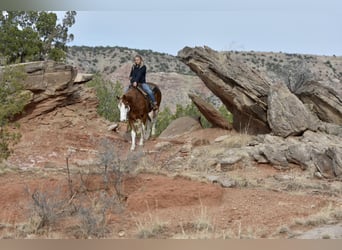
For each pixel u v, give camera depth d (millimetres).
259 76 17562
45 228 8445
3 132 13562
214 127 19578
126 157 12336
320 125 15922
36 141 16609
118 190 10281
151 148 16438
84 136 17406
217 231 8039
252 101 17266
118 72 59469
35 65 18453
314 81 17250
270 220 8789
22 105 13188
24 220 8914
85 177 10844
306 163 13453
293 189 11469
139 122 17203
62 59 34000
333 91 16781
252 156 14289
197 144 17000
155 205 9570
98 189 10477
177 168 13305
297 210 9438
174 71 68000
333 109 16688
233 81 17562
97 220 8570
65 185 10422
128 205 9570
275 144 14773
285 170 13641
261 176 12945
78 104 19859
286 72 19656
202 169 13227
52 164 13539
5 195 9969
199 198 9836
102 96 26281
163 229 8219
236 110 18688
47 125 18234
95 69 62594
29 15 33406
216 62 18016
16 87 12906
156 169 12180
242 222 8664
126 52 69812
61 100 19078
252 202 9969
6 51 29875
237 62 17906
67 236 8008
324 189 11609
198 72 18672
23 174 11719
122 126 20828
